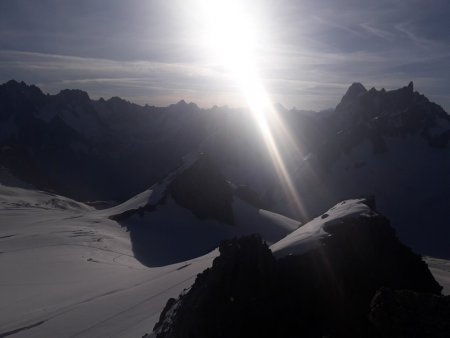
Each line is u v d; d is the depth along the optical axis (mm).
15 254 70188
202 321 23766
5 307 45219
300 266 25750
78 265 66562
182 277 43625
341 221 29641
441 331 18453
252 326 22672
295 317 22906
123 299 40156
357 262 27297
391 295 20672
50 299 47156
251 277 24875
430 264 82312
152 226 112250
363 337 21000
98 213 124188
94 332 33000
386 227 31812
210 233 114500
